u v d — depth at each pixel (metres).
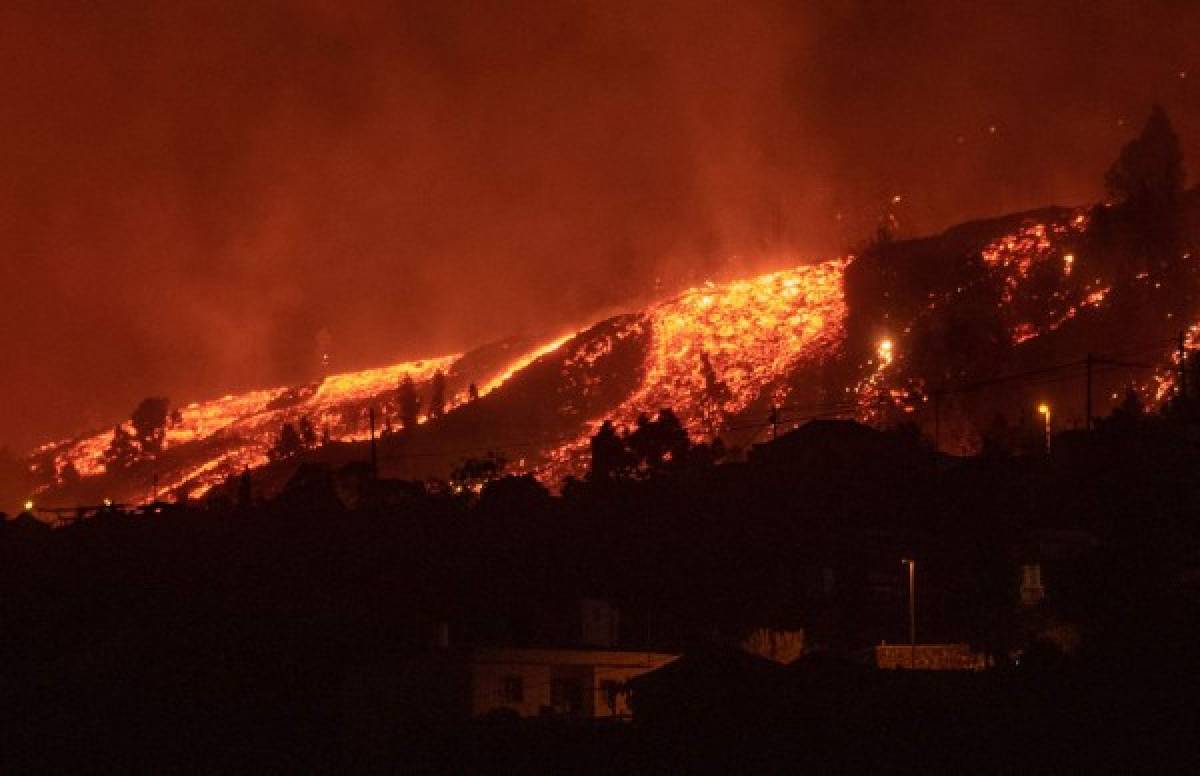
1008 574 66.50
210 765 53.28
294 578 76.81
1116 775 39.19
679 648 62.47
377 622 67.50
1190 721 40.88
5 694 60.31
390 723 55.53
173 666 62.62
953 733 42.31
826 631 65.69
